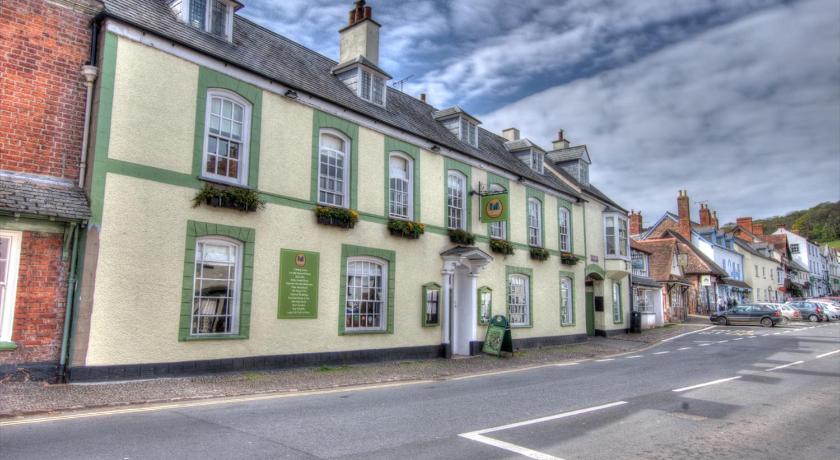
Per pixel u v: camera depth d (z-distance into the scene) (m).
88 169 9.65
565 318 23.27
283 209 12.38
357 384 11.02
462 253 16.58
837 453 6.23
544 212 22.34
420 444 6.29
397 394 9.96
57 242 9.24
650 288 33.50
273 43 14.70
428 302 16.12
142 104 10.20
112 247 9.56
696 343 22.48
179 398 8.63
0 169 8.90
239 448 5.91
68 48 9.80
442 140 17.41
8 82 9.11
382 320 14.74
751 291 55.56
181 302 10.42
